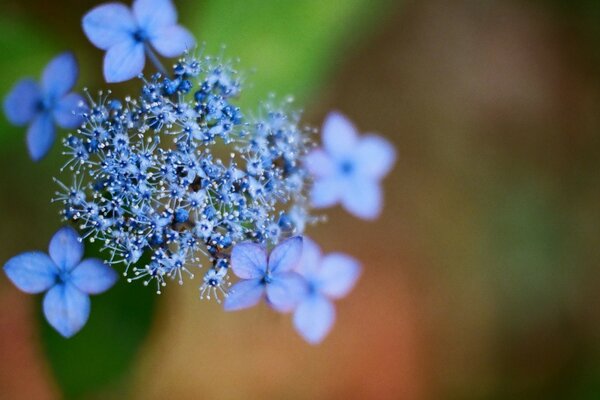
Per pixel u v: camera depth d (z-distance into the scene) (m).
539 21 0.57
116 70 0.39
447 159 0.56
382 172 0.46
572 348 0.56
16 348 0.49
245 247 0.38
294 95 0.45
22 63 0.46
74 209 0.39
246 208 0.39
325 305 0.43
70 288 0.39
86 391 0.42
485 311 0.56
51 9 0.48
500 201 0.56
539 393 0.55
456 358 0.55
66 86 0.41
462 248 0.56
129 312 0.42
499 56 0.57
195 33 0.44
